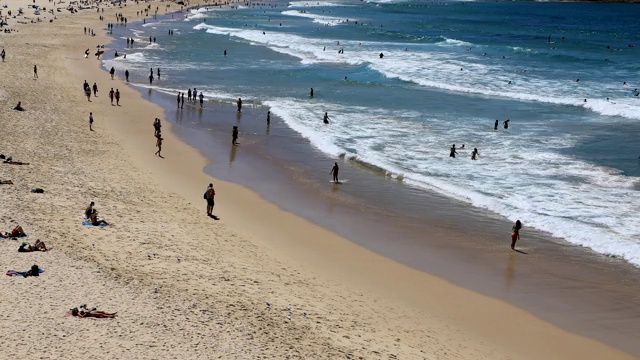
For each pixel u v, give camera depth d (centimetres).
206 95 5400
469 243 2523
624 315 1989
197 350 1492
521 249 2478
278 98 5350
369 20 13625
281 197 2981
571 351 1780
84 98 4834
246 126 4362
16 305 1619
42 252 1961
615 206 2931
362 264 2289
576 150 3881
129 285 1808
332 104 5128
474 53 8444
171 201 2758
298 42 9338
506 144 3997
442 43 9581
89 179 2883
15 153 3128
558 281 2212
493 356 1716
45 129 3738
